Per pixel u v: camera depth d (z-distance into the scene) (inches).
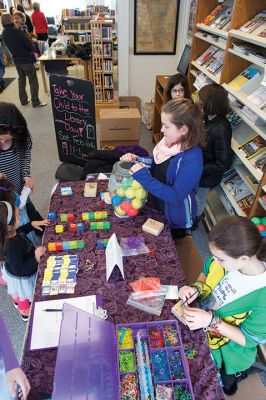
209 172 89.6
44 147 161.5
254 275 41.2
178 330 43.1
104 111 130.9
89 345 36.4
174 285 50.3
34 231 78.7
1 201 51.1
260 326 41.2
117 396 33.9
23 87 210.1
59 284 49.3
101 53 182.7
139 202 62.2
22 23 196.5
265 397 64.9
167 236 60.7
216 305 46.8
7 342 39.9
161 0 158.4
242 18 88.2
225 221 39.8
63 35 266.4
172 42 173.0
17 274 63.0
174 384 38.0
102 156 105.4
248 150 86.0
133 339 42.2
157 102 161.0
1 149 78.1
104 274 51.7
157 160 66.2
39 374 38.8
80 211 66.4
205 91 84.0
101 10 294.5
